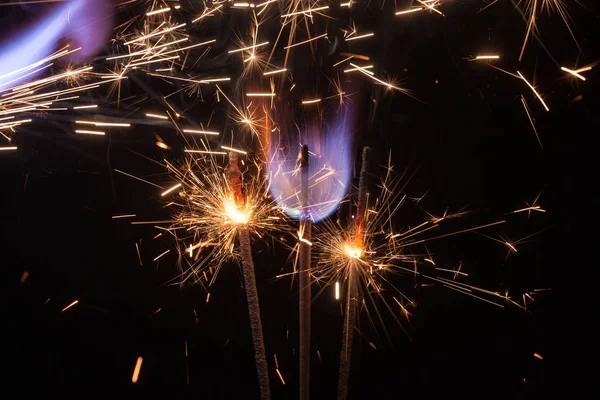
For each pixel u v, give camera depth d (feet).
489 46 3.05
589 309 3.36
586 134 3.23
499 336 3.42
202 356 3.56
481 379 3.40
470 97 3.15
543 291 3.39
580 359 3.35
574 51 3.06
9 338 3.62
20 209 3.72
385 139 3.19
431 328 3.43
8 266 3.70
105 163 3.60
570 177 3.31
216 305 3.55
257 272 3.46
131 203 3.61
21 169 3.67
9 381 3.57
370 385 3.44
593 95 3.14
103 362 3.60
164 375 3.56
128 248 3.63
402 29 2.97
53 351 3.62
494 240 3.38
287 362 3.48
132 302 3.63
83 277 3.67
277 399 3.48
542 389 3.35
